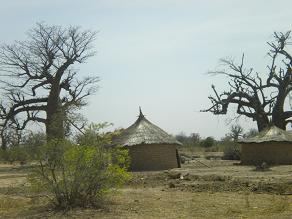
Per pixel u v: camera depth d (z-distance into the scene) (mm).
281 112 59875
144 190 19953
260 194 17891
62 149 14570
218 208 14430
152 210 14188
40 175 14562
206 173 25828
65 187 14555
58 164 14547
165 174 26250
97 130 15438
